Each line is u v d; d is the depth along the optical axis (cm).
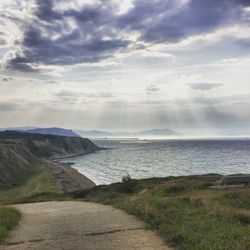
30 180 8844
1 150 10288
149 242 939
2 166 8862
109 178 9175
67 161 16525
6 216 1437
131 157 17150
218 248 773
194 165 11494
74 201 2811
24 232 1145
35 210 1911
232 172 9006
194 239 877
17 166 10100
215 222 1090
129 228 1126
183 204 1489
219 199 1658
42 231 1149
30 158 13488
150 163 13062
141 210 1395
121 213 1485
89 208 1861
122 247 900
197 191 2384
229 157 15112
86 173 10688
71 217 1440
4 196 6306
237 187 2397
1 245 966
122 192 3225
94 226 1188
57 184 8031
